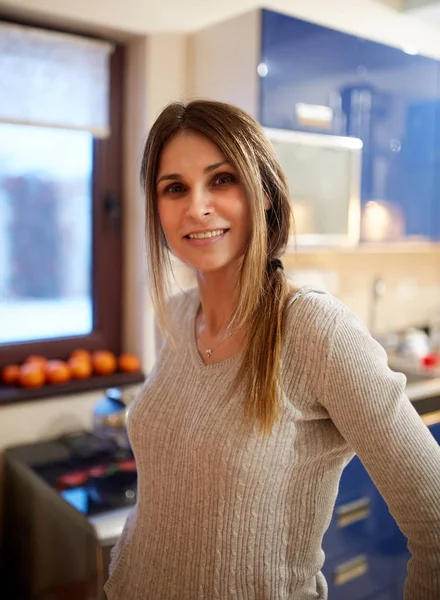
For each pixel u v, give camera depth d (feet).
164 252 3.86
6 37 6.65
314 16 8.34
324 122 7.38
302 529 3.32
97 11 6.95
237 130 3.23
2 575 6.98
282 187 3.43
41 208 7.53
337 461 3.39
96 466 6.19
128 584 3.71
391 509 3.07
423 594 2.96
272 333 3.17
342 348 3.03
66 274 7.83
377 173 8.20
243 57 6.89
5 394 6.75
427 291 11.32
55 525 5.67
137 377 7.68
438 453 3.02
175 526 3.42
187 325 3.88
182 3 7.53
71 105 7.25
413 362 8.98
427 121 8.88
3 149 7.14
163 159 3.43
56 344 7.70
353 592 6.92
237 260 3.46
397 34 9.45
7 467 6.66
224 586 3.22
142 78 7.52
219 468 3.18
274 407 3.08
